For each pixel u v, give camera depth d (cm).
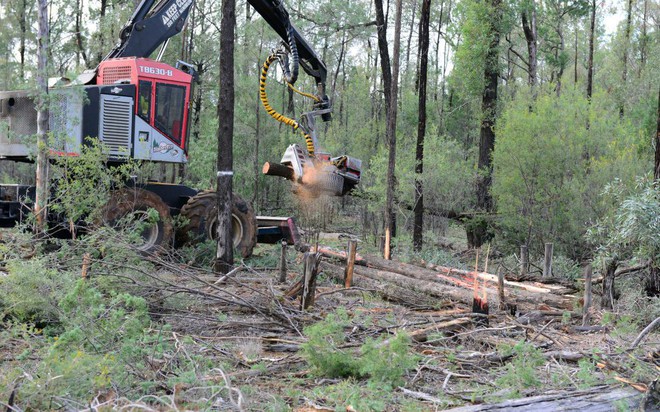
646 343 724
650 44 3806
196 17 3164
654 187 1039
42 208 1163
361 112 3603
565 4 3334
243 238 1399
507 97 2500
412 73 4453
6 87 3111
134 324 626
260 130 2803
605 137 1739
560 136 1723
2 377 502
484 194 2012
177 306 826
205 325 775
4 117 1348
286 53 1372
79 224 1282
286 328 779
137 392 527
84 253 929
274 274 1238
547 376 619
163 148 1374
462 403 548
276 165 1239
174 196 1434
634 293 958
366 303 976
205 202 1366
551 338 750
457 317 827
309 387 586
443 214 2023
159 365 595
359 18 2480
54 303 682
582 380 592
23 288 671
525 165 1711
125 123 1330
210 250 1314
